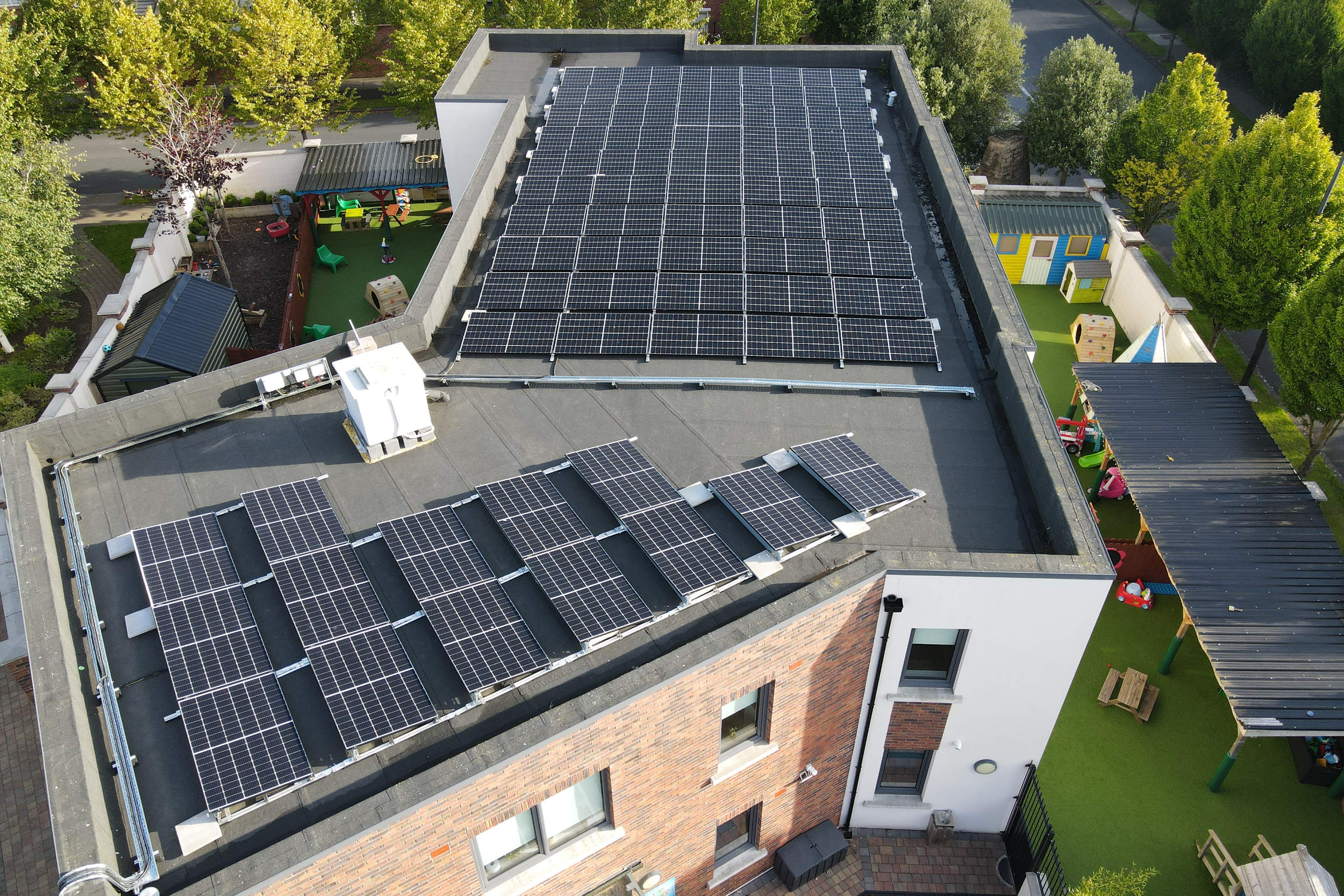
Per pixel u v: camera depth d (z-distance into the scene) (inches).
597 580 673.6
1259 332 1747.0
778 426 844.6
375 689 597.9
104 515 748.6
